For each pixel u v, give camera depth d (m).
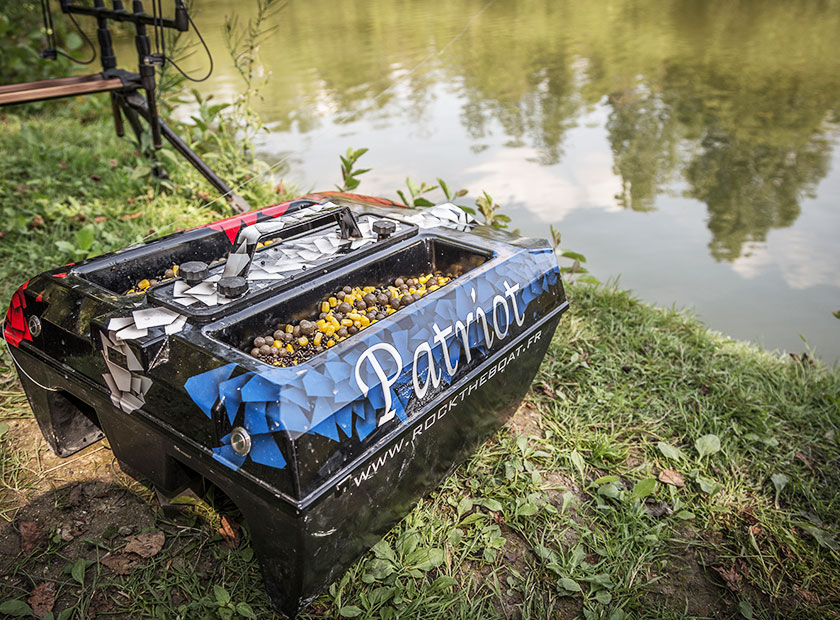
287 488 1.73
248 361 1.85
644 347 3.84
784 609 2.36
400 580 2.29
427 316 2.18
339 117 7.95
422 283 2.65
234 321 2.08
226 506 2.46
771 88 9.20
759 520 2.69
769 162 6.97
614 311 4.17
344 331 2.23
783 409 3.43
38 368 2.38
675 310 4.48
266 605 2.16
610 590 2.33
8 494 2.56
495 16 14.20
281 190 5.49
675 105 8.54
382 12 14.55
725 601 2.38
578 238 5.51
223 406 1.81
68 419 2.66
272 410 1.73
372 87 9.12
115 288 2.47
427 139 7.33
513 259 2.60
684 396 3.44
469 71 10.05
